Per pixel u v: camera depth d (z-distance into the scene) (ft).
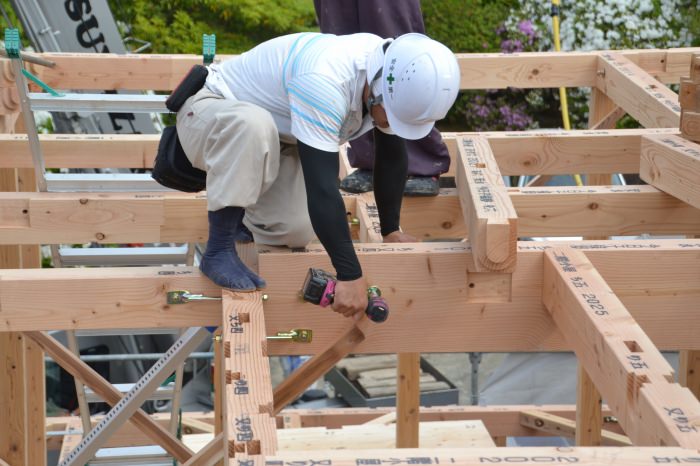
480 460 21.75
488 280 34.68
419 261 34.22
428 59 30.04
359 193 44.19
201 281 33.81
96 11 72.95
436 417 71.00
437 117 30.45
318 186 29.66
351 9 45.83
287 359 101.19
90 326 33.76
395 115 30.60
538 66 60.90
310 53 30.78
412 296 34.53
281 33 140.26
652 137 42.42
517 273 34.68
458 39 137.49
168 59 59.47
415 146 43.96
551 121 136.87
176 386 48.44
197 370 99.50
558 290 32.96
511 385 94.17
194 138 32.94
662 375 26.07
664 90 52.65
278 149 32.30
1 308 33.27
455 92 30.42
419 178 44.04
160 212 40.29
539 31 131.34
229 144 31.65
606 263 34.47
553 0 72.28
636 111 54.13
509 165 47.78
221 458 35.94
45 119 109.50
